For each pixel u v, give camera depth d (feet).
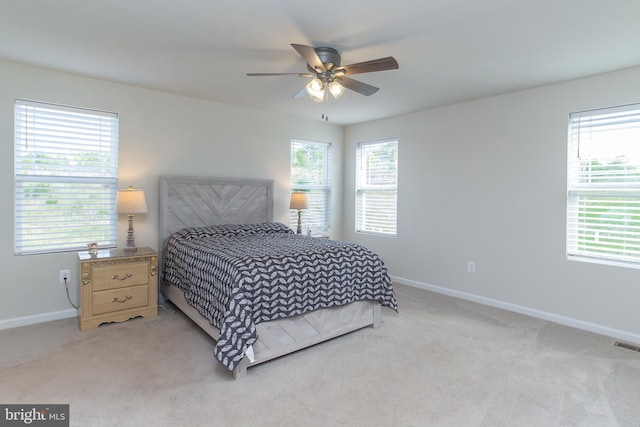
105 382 7.39
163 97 12.84
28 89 10.41
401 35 8.00
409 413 6.49
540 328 10.64
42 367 7.97
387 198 16.67
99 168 11.82
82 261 10.10
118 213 11.27
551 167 11.27
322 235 17.94
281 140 16.07
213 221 13.92
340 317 9.73
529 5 6.70
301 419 6.30
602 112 10.37
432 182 14.61
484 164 12.93
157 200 12.84
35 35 8.25
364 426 6.13
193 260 10.18
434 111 14.51
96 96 11.49
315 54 7.47
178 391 7.11
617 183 10.19
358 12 7.05
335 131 18.08
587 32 7.77
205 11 7.09
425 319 11.36
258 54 9.24
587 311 10.57
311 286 8.87
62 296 11.14
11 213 10.29
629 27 7.52
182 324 10.70
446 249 14.19
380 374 7.88
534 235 11.69
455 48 8.67
